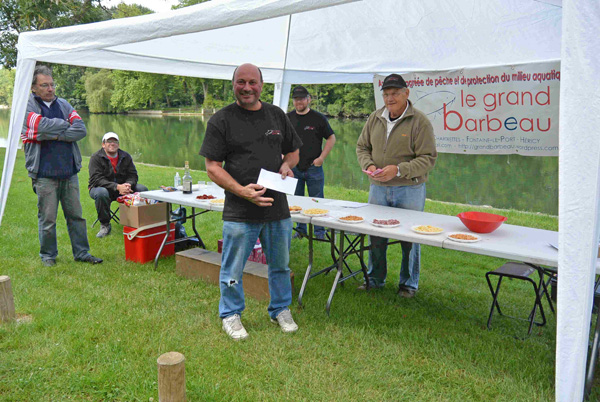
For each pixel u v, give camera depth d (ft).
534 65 13.82
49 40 11.19
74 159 13.61
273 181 8.85
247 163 9.00
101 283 12.44
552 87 13.64
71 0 41.45
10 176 12.12
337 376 8.10
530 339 9.57
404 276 12.21
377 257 12.51
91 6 43.34
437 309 11.30
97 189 17.19
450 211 23.43
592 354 7.70
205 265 12.67
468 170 45.24
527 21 11.68
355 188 33.60
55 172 13.14
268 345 9.16
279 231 9.40
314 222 10.44
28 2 36.24
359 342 9.39
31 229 17.93
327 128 17.13
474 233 9.31
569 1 5.47
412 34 13.47
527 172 43.60
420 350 9.02
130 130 100.42
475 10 11.76
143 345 8.96
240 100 8.83
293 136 9.77
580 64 5.42
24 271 13.14
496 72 14.52
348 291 12.44
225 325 9.57
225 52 15.34
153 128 106.42
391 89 11.27
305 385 7.80
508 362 8.51
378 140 12.09
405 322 10.40
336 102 105.40
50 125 12.54
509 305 11.64
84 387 7.57
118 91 165.48
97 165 17.66
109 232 17.72
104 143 17.76
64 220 19.76
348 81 18.62
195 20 8.65
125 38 9.70
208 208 12.19
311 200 13.12
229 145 8.96
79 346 8.79
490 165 48.44
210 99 157.28
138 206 14.20
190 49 14.56
